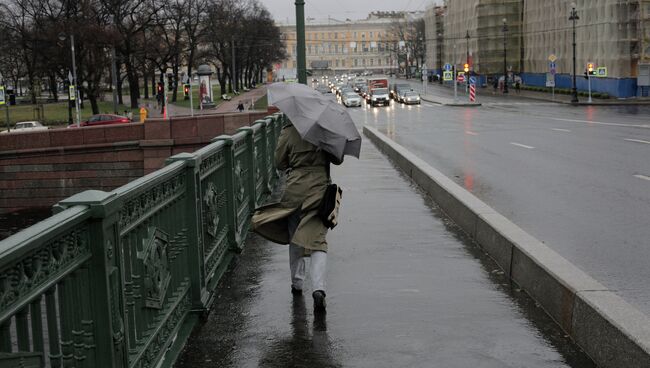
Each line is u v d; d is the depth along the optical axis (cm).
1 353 268
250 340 570
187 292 606
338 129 655
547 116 4525
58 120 7106
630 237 967
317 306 638
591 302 528
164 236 527
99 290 370
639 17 6391
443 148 2542
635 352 451
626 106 5881
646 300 673
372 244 917
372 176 1700
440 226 1040
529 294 678
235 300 682
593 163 1872
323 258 648
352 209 1199
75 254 346
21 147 3766
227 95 11394
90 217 362
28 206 3803
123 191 413
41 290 302
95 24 7331
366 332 582
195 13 9688
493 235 826
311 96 668
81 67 7581
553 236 986
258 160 1230
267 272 788
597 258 852
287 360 526
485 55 10131
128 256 435
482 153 2302
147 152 3691
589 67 6344
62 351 338
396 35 18788
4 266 266
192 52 9706
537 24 9162
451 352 534
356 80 14512
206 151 688
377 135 2714
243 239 943
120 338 394
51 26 7325
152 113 8019
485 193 1416
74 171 3756
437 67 14638
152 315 497
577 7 7594
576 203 1262
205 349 550
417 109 6644
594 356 512
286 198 673
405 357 526
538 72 9188
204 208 692
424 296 681
